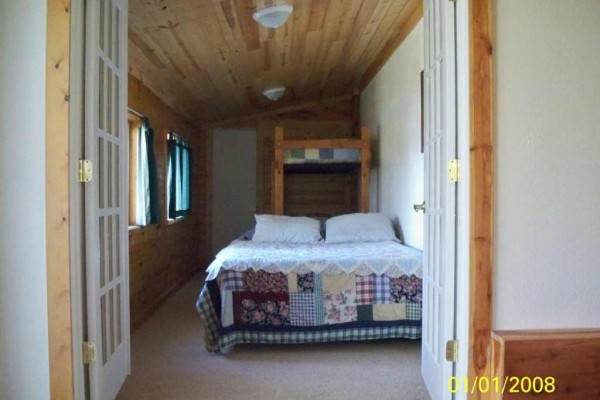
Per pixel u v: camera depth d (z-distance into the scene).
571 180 1.86
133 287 3.51
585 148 1.86
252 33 3.37
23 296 1.72
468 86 1.83
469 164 1.83
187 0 2.62
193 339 3.24
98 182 1.89
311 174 6.04
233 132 6.78
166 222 4.59
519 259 1.85
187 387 2.41
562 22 1.86
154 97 4.20
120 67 2.24
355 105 6.02
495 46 1.84
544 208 1.85
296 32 3.56
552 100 1.86
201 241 6.46
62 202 1.70
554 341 1.75
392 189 4.40
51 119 1.70
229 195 6.80
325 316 2.92
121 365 2.21
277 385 2.43
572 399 1.77
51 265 1.70
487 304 1.82
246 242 4.08
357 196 5.77
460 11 1.87
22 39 1.71
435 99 2.18
